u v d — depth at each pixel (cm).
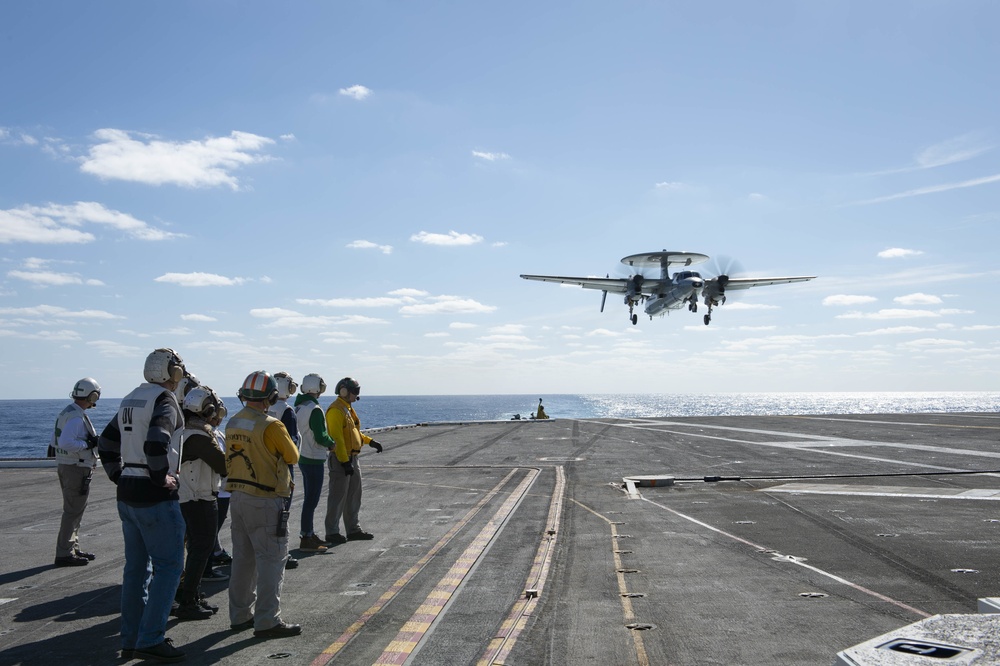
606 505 1278
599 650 534
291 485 617
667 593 693
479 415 14362
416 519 1133
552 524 1073
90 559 883
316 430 897
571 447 2391
